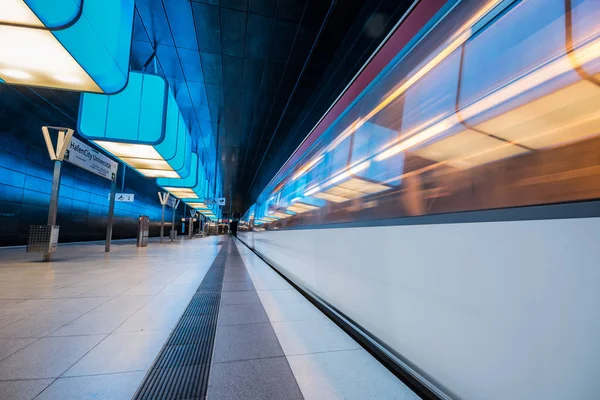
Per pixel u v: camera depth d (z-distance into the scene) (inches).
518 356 51.3
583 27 48.8
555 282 46.5
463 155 68.2
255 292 198.8
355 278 117.0
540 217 49.8
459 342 64.5
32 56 217.5
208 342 112.8
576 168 46.0
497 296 56.1
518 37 59.3
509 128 58.1
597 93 45.3
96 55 221.9
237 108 547.8
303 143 211.2
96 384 82.0
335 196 142.2
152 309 155.9
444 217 71.2
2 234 522.0
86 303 165.8
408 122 90.6
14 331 121.9
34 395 76.1
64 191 705.0
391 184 96.0
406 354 83.7
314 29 337.4
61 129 359.6
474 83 68.2
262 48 373.1
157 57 394.9
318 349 107.0
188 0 298.8
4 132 519.8
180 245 773.3
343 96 143.0
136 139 374.3
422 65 87.2
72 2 179.2
